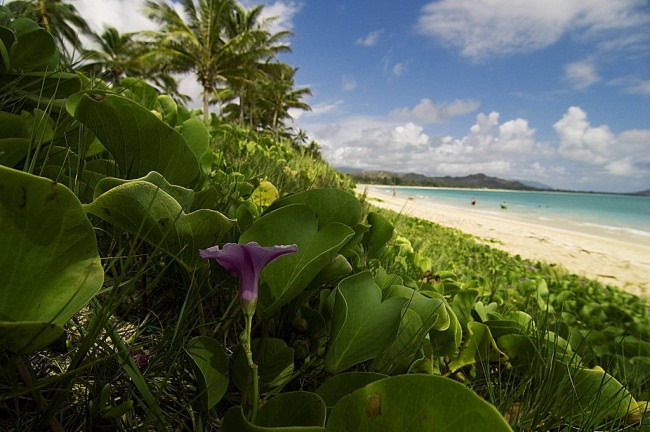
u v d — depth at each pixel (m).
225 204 1.63
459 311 1.63
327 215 1.17
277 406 0.70
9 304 0.55
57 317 0.56
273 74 39.53
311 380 1.09
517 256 10.99
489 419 0.51
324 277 1.05
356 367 1.13
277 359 0.93
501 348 1.46
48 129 1.10
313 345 1.14
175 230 0.84
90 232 0.60
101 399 0.70
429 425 0.55
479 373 1.46
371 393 0.61
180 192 0.94
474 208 48.34
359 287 1.07
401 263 2.59
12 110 1.39
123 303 1.12
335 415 0.62
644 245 22.02
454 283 2.42
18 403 0.69
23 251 0.55
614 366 1.71
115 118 0.99
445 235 11.70
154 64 30.77
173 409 0.86
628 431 1.13
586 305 3.66
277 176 3.47
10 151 0.93
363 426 0.60
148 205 0.79
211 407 0.77
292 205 1.00
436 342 1.35
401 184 165.62
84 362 0.81
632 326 3.09
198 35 33.06
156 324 1.10
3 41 1.47
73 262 0.59
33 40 1.50
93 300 0.85
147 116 0.99
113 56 30.00
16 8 2.24
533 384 1.29
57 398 0.62
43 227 0.56
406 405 0.58
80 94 1.06
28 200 0.54
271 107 48.62
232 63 33.66
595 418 1.09
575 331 1.89
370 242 1.74
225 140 3.60
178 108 2.49
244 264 0.74
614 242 21.89
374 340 0.98
